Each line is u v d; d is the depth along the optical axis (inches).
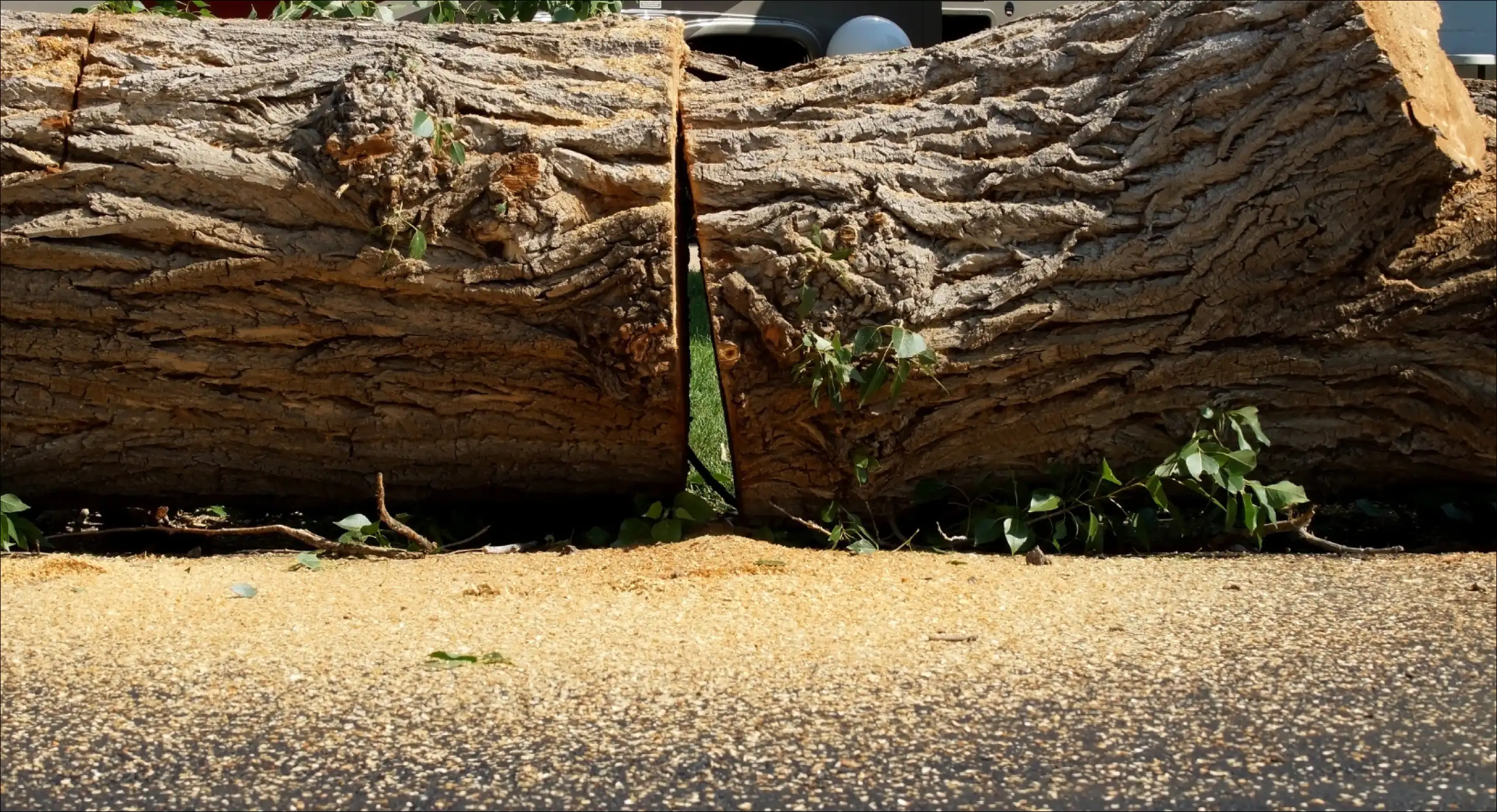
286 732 110.0
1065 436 170.6
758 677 120.3
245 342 170.2
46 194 166.7
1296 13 162.6
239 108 168.4
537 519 192.1
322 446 176.1
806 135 171.6
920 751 105.4
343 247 165.3
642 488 184.2
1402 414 166.6
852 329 165.8
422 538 174.1
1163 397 168.6
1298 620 132.6
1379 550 165.5
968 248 167.6
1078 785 99.7
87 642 131.1
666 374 165.9
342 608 143.1
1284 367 166.2
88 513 191.9
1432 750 104.1
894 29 334.3
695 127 173.8
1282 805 96.4
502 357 170.6
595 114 169.0
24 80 168.1
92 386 171.3
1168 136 165.6
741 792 99.5
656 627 134.6
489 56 172.2
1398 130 158.2
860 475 170.7
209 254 166.9
